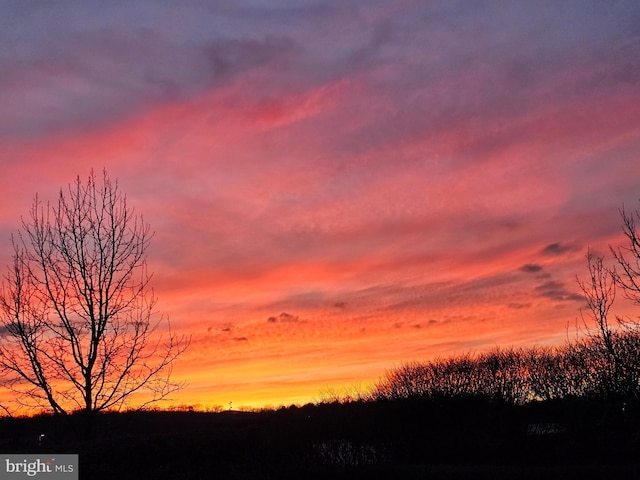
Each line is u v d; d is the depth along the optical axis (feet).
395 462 64.23
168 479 52.80
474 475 55.72
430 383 89.15
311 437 62.54
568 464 63.62
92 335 58.54
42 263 58.70
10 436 58.80
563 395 77.30
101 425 60.75
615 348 71.00
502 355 89.71
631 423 67.05
